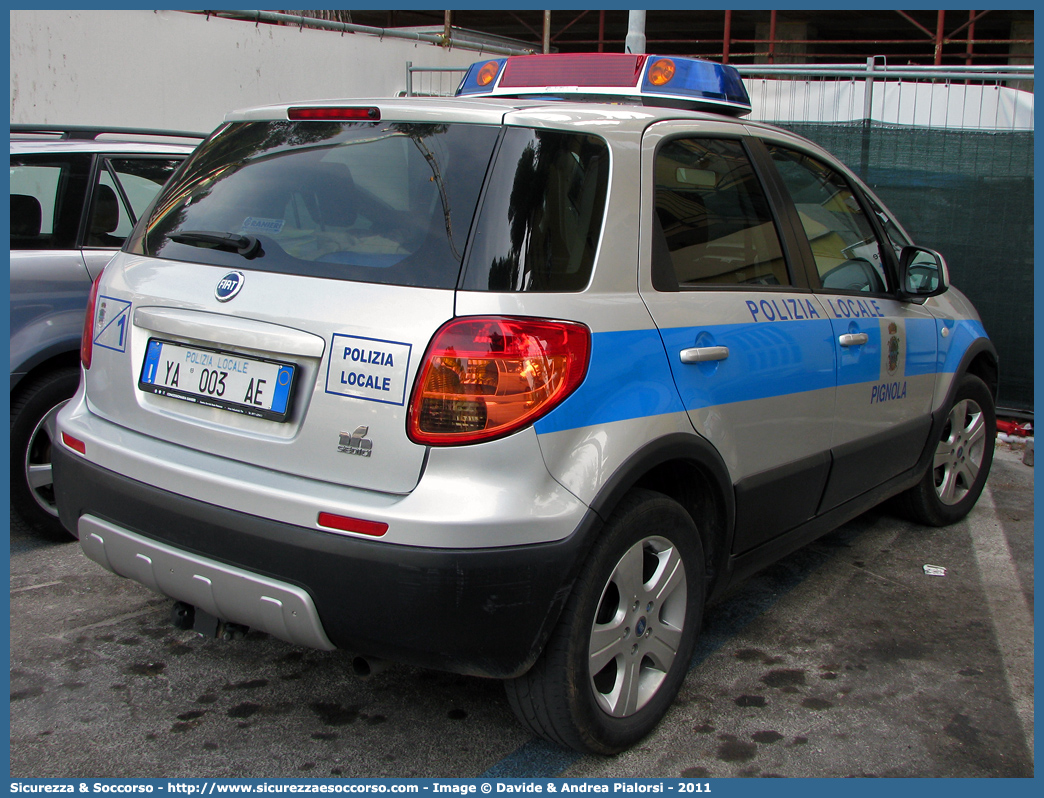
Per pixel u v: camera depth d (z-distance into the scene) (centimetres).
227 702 279
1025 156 648
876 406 364
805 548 429
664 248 263
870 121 700
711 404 266
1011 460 595
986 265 667
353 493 216
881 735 274
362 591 210
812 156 355
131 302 259
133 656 304
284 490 219
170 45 988
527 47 1308
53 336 372
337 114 254
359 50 1130
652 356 247
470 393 211
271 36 1059
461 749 261
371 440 215
